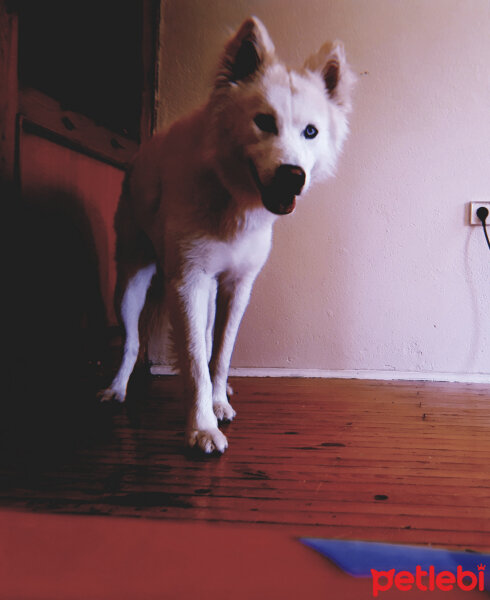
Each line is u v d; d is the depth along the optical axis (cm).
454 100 272
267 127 145
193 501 111
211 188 152
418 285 277
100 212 247
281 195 139
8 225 181
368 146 274
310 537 93
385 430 173
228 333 182
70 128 216
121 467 132
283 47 273
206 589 75
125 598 72
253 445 154
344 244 277
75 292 228
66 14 210
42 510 103
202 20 272
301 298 279
